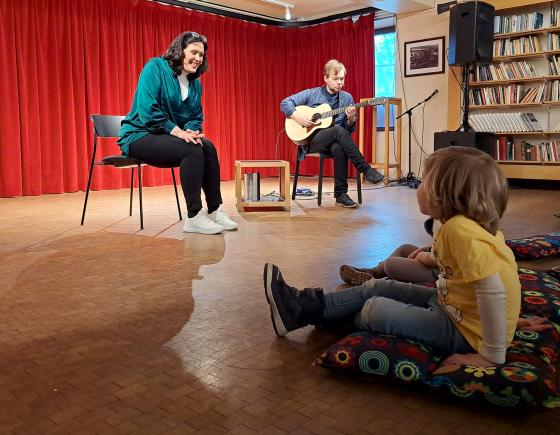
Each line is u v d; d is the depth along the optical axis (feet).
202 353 4.52
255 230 10.61
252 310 5.65
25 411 3.55
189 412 3.53
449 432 3.30
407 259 5.91
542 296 5.08
